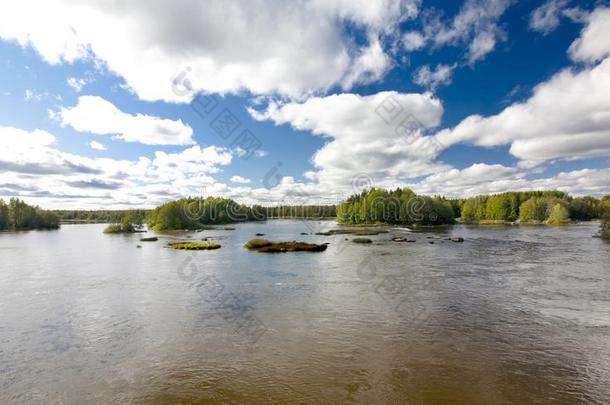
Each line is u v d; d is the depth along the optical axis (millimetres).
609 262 40219
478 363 15148
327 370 14648
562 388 13164
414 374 14242
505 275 33406
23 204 143500
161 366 15258
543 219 134625
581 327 19312
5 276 36281
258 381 13852
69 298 26750
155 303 25125
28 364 15664
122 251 59562
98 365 15469
